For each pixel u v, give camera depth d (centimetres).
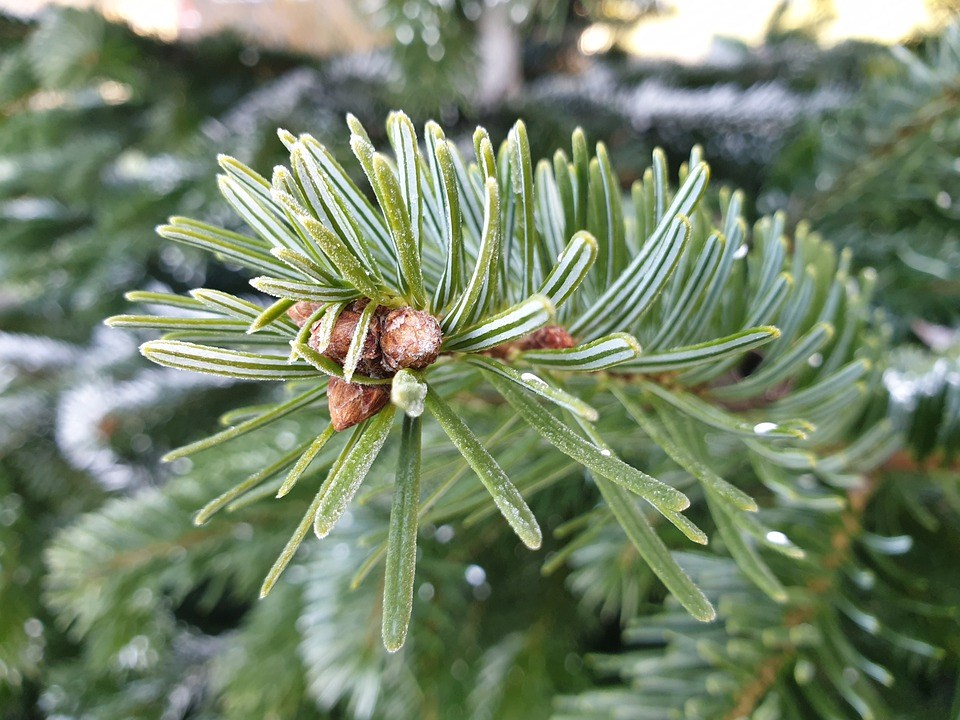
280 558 6
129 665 23
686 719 11
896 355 17
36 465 30
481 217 9
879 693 14
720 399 11
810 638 12
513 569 20
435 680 18
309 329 7
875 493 15
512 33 30
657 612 18
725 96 30
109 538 20
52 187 36
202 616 31
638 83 34
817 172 22
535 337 9
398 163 7
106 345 34
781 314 11
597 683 19
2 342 36
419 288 7
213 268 33
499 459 10
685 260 10
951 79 18
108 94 36
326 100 29
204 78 32
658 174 9
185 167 31
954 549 14
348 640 17
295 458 9
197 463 22
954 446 14
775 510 14
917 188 20
